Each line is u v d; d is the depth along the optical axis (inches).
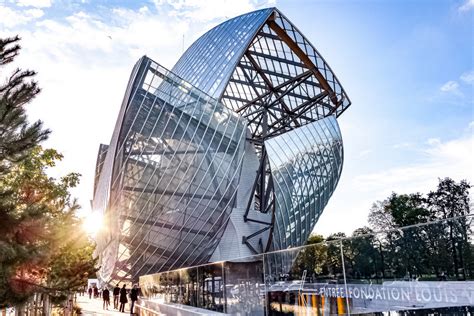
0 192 277.4
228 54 1748.3
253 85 2018.9
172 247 1386.6
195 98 1450.5
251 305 464.4
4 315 501.4
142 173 1323.8
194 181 1381.6
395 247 261.1
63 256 522.0
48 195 365.7
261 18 1758.1
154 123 1352.1
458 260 214.8
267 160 1766.7
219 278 555.5
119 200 1330.0
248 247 1631.4
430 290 230.2
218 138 1455.5
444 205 2785.4
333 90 2014.0
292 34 1808.6
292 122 2295.8
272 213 1604.3
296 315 374.0
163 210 1344.7
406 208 2970.0
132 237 1334.9
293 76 2010.3
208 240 1446.9
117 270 1393.9
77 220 340.5
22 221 274.5
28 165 418.9
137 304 1097.4
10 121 269.7
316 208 1834.4
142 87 1354.6
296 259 380.8
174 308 678.5
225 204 1446.9
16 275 320.5
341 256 315.9
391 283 261.4
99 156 2101.4
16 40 290.5
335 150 1984.5
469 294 205.9
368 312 279.3
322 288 336.8
